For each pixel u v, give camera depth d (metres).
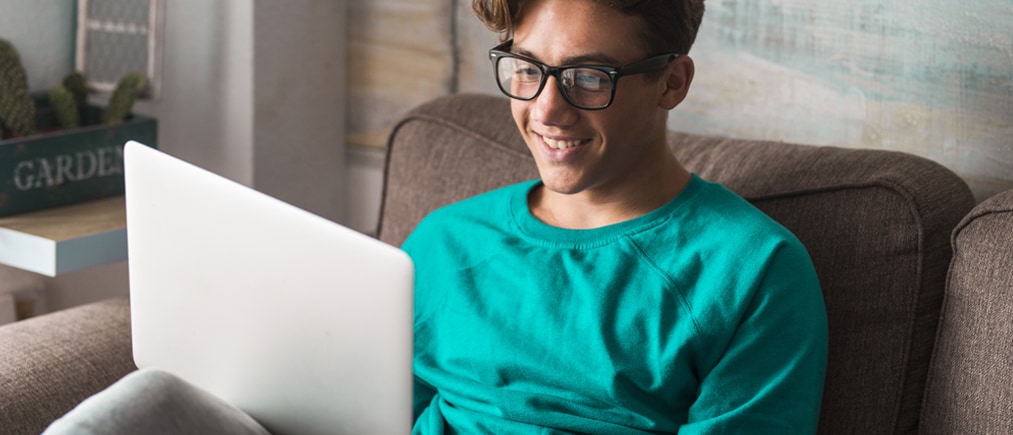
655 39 1.15
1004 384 1.11
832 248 1.27
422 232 1.41
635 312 1.16
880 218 1.24
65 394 1.30
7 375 1.29
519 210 1.32
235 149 2.04
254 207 0.96
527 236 1.28
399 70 2.08
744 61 1.66
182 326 1.08
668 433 1.15
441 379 1.26
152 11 1.96
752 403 1.07
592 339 1.17
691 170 1.43
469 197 1.55
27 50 2.01
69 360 1.35
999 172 1.46
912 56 1.51
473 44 1.96
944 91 1.49
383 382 0.93
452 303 1.29
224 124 2.05
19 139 1.76
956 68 1.47
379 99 2.13
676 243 1.19
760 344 1.11
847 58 1.57
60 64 2.08
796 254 1.16
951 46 1.47
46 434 0.90
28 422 1.25
